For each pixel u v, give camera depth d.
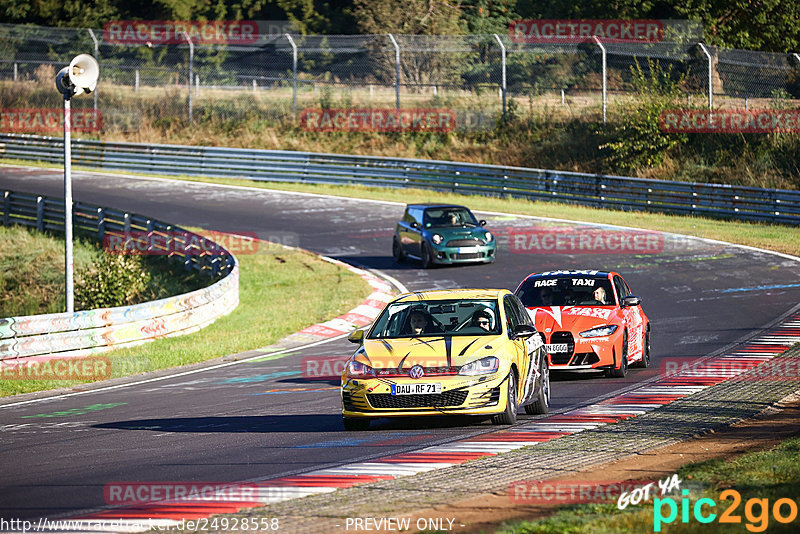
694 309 77.25
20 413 48.28
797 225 121.81
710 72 157.00
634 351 54.50
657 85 163.38
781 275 90.75
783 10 188.88
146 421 44.25
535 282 57.62
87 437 40.47
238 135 190.25
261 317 83.88
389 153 179.25
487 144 175.75
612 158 160.88
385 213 138.00
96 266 102.31
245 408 47.12
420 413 37.62
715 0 187.12
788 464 29.50
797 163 146.88
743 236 113.19
